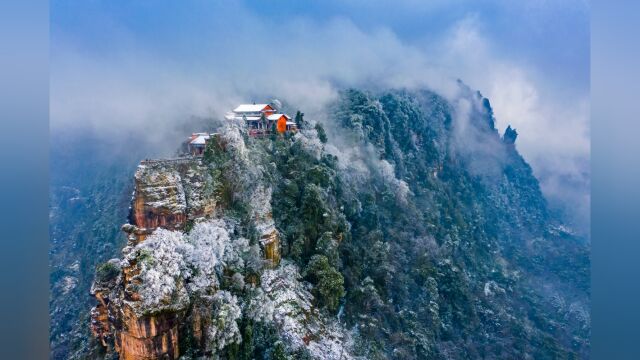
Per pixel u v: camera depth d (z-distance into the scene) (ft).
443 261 250.78
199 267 134.41
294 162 212.02
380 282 212.64
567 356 233.14
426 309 220.43
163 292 118.42
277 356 138.31
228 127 181.78
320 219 192.44
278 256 171.22
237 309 133.08
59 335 167.84
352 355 162.71
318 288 173.99
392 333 195.11
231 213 165.37
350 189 239.71
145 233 144.46
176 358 123.03
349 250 205.46
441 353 205.16
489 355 222.69
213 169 164.66
